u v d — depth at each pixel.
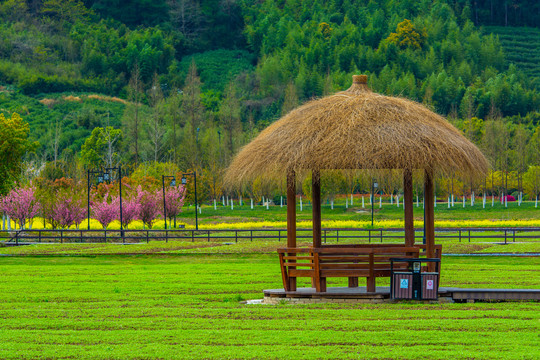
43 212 80.31
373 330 20.69
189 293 30.64
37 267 44.22
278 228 80.25
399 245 27.47
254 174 25.66
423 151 24.03
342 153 24.23
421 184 29.12
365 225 84.12
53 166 115.75
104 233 72.31
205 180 125.31
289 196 26.59
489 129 142.50
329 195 116.19
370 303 25.27
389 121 24.80
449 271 39.38
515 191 151.62
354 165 24.20
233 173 26.59
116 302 27.66
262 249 55.56
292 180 25.80
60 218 79.31
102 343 19.75
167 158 160.12
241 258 50.88
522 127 165.00
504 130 145.62
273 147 25.36
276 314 23.48
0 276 38.59
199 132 173.00
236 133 159.50
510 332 20.33
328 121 25.16
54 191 89.38
